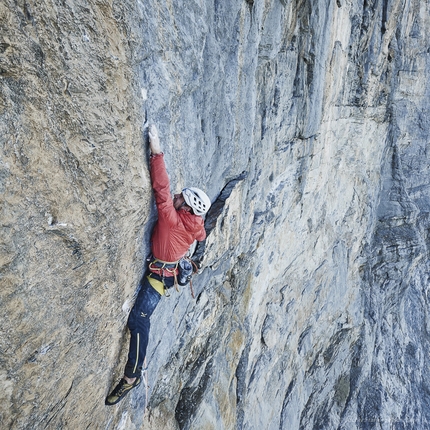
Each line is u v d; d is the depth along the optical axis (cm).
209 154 542
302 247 1277
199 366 725
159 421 615
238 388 904
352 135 1473
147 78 333
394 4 1328
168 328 555
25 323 246
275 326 1130
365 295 1845
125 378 387
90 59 256
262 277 1028
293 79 877
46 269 255
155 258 389
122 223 324
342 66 1180
